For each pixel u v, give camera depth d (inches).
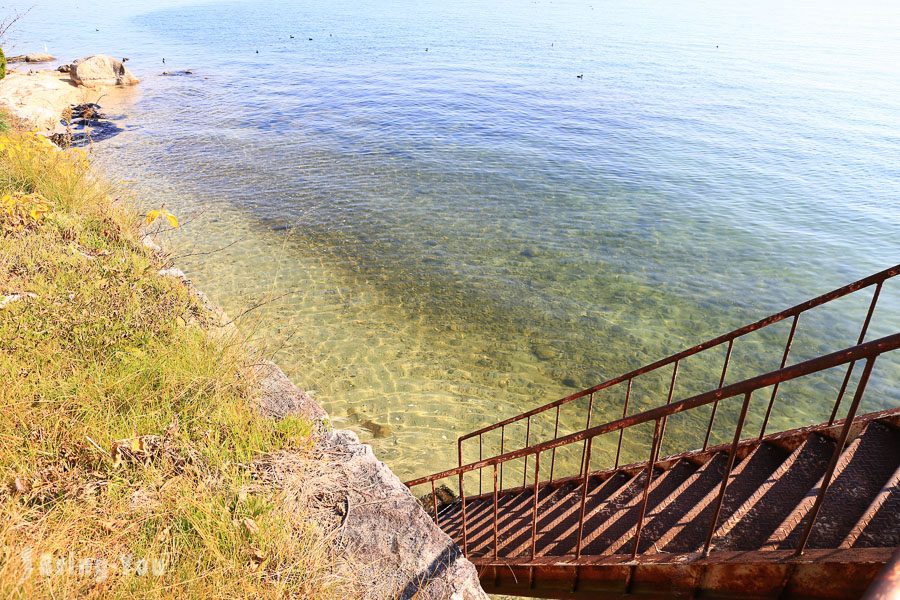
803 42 2945.4
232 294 471.2
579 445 332.2
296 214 681.6
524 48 2517.2
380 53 2314.2
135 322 192.9
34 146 329.4
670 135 1172.5
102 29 3196.4
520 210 737.6
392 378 380.5
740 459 161.6
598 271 570.3
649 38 2994.6
